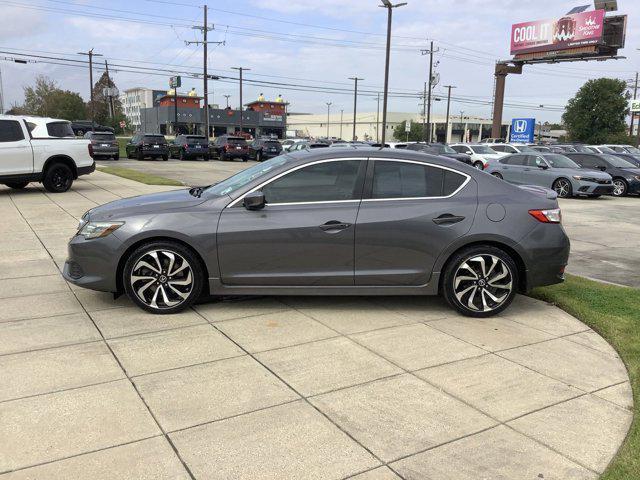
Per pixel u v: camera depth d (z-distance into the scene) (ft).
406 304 17.69
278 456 9.46
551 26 156.76
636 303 18.01
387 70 106.52
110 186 51.60
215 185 18.49
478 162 83.66
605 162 63.21
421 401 11.43
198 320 15.81
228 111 337.72
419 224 15.89
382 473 9.07
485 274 16.33
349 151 16.38
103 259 15.80
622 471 9.04
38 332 14.75
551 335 15.33
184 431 10.16
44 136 44.45
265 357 13.41
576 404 11.45
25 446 9.60
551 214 16.52
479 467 9.28
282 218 15.71
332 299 17.98
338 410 11.00
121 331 14.89
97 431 10.10
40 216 33.53
